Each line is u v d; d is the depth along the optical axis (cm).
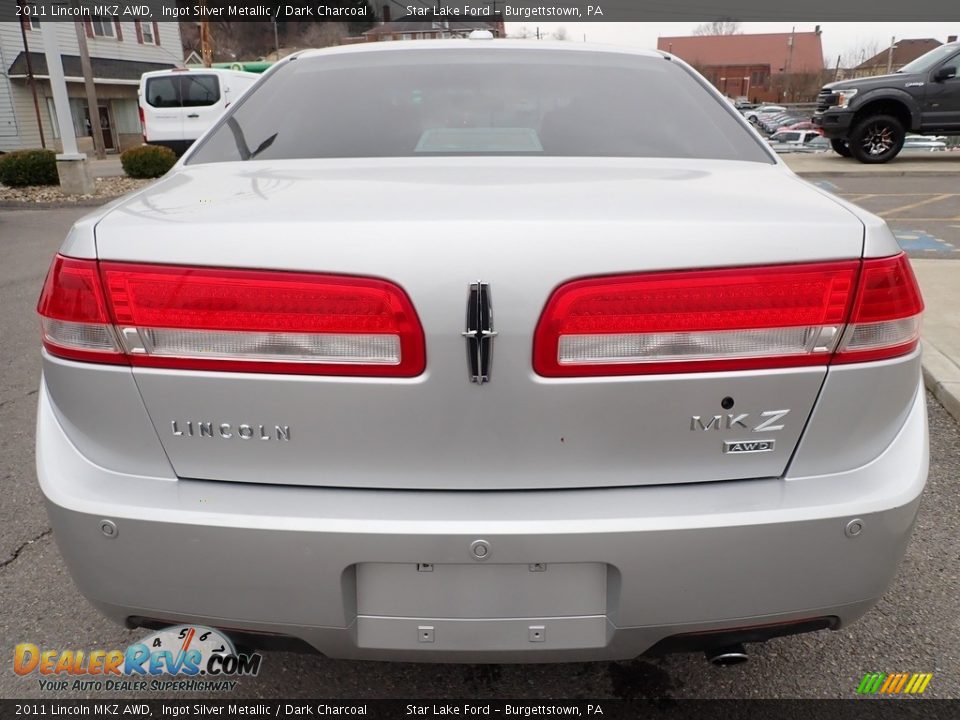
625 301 127
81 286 135
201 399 134
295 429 133
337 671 195
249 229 130
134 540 136
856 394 136
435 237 125
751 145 201
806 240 131
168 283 130
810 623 144
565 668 196
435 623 138
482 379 128
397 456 133
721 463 136
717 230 129
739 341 130
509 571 134
